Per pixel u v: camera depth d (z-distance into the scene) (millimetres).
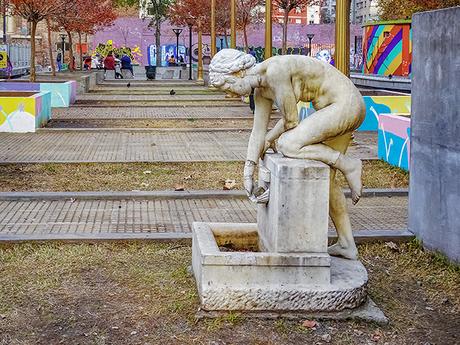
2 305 5445
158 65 50156
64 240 7047
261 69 5477
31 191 9695
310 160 5480
